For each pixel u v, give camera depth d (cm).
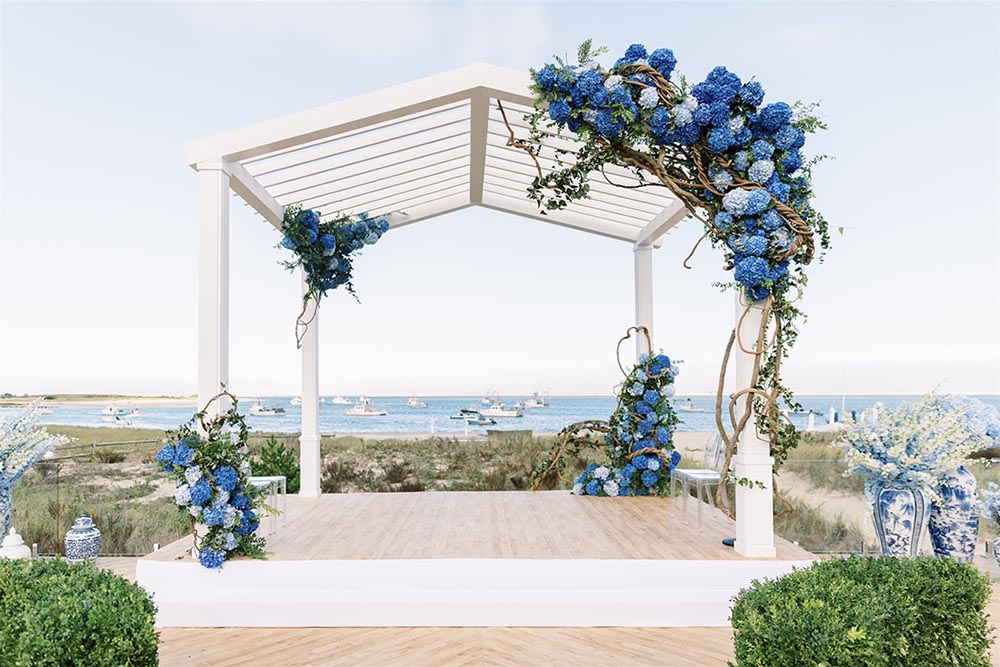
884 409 545
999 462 652
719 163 441
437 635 419
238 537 461
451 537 526
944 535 525
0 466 550
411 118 547
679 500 701
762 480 458
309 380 733
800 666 214
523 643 403
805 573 255
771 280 432
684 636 415
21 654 209
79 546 600
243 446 478
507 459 1397
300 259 666
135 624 227
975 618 243
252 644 403
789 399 446
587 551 478
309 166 589
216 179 480
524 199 768
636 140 450
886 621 234
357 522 590
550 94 440
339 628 434
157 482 832
